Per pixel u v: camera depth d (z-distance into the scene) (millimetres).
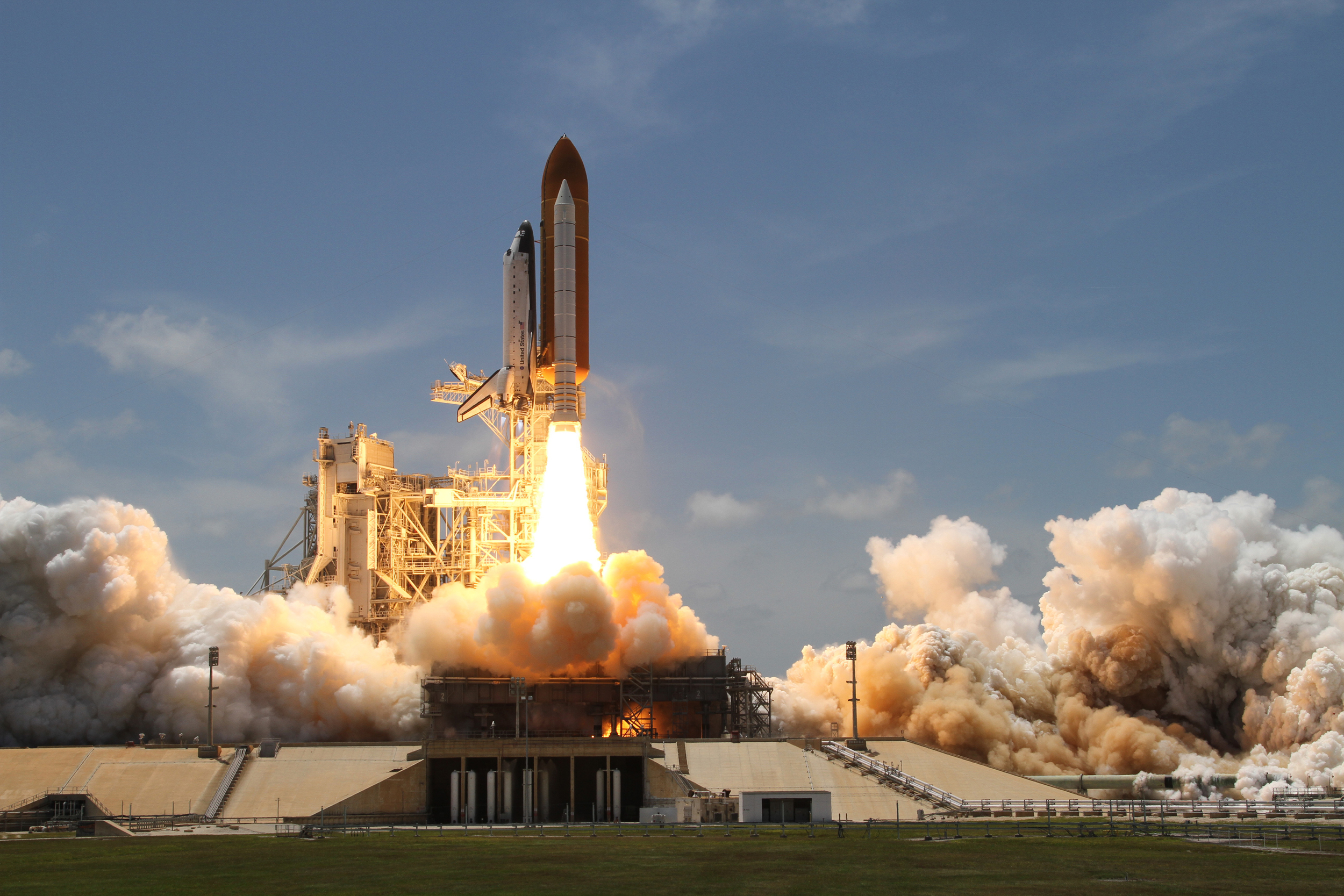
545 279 151625
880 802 110375
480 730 133000
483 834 98125
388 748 122500
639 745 119125
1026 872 68562
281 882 66750
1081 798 112000
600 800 117438
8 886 66438
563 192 147000
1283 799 110000
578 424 147875
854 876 67125
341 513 167000
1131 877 66500
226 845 89500
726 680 135250
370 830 102750
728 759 119438
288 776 116750
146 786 113875
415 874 69312
